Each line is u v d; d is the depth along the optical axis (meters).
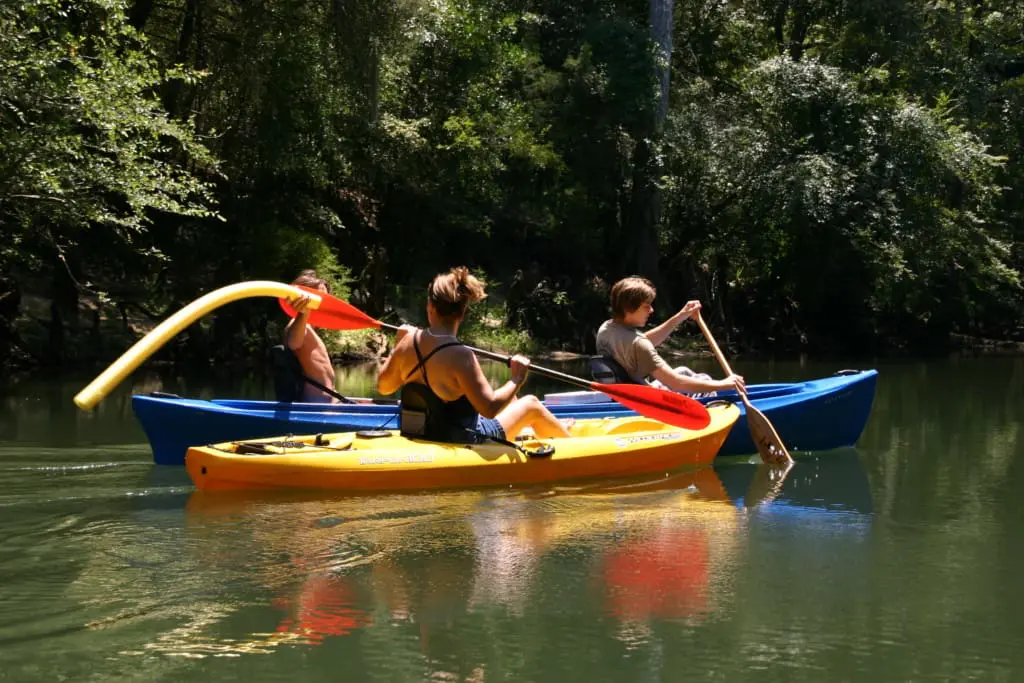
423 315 16.67
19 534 4.13
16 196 9.79
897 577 3.82
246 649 3.02
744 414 6.54
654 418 5.77
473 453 5.18
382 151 16.77
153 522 4.33
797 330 21.42
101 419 7.55
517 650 3.05
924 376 13.87
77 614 3.27
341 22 14.99
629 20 20.17
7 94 9.33
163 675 2.85
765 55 23.83
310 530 4.25
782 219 18.95
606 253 21.02
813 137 19.72
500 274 19.06
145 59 10.43
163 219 14.68
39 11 9.89
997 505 5.08
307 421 5.77
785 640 3.18
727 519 4.69
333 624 3.23
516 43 19.61
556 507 4.84
